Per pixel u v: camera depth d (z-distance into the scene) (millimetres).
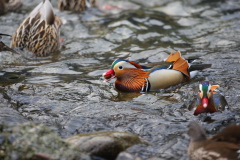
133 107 10875
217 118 9984
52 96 11500
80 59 14750
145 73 12047
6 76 13016
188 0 21172
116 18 18938
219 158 7227
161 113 10461
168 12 19734
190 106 10641
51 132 8141
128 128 9578
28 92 11680
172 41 16312
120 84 12117
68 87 12211
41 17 15852
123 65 11930
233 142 7633
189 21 18438
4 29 17359
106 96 11711
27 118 10047
